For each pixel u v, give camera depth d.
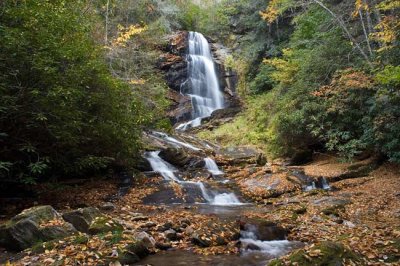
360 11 13.75
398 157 11.67
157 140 15.34
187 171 13.24
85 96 8.92
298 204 9.69
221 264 5.45
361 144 13.09
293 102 15.47
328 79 15.08
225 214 8.75
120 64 15.80
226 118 22.56
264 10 22.73
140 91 15.78
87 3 14.12
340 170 12.88
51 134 8.19
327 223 7.73
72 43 8.94
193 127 22.09
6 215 8.09
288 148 15.66
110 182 11.40
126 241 5.77
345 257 4.79
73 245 5.49
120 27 15.70
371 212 8.80
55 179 10.16
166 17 26.75
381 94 11.44
